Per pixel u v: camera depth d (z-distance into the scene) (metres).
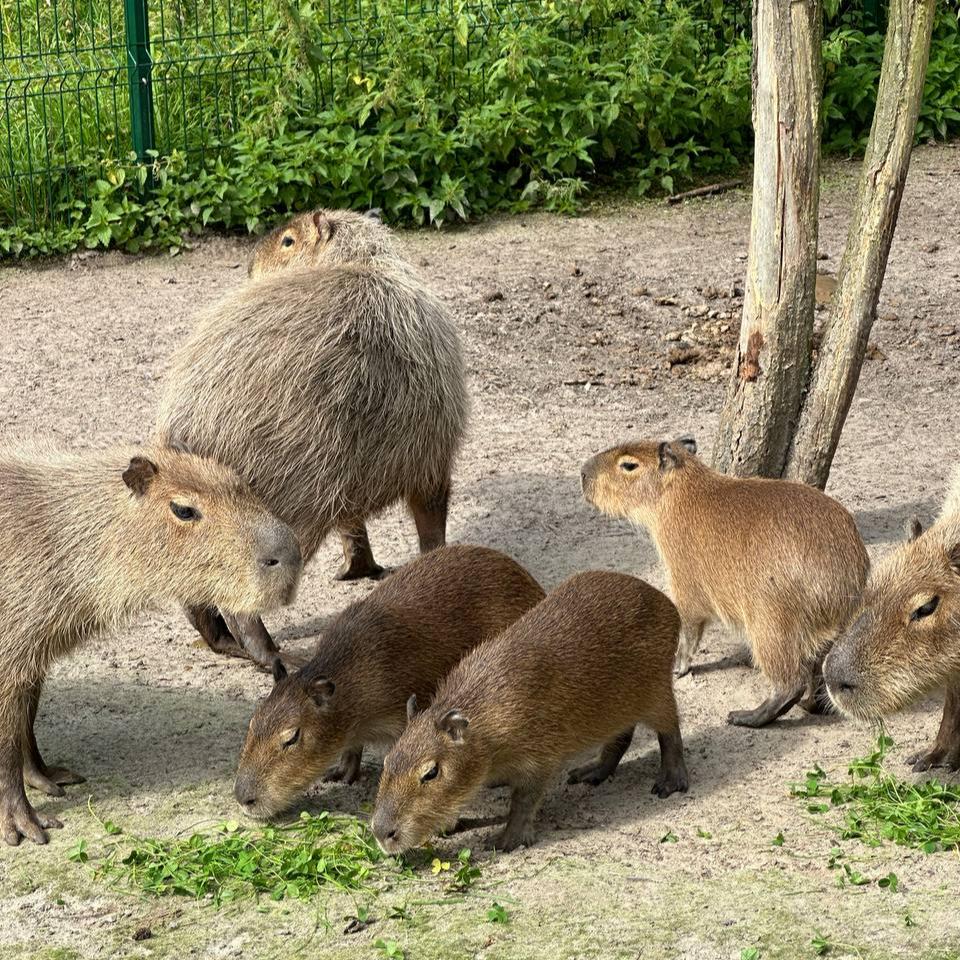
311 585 4.71
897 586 3.92
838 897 3.73
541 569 4.68
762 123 4.43
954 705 4.01
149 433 5.24
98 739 4.20
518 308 5.91
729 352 5.65
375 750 4.18
